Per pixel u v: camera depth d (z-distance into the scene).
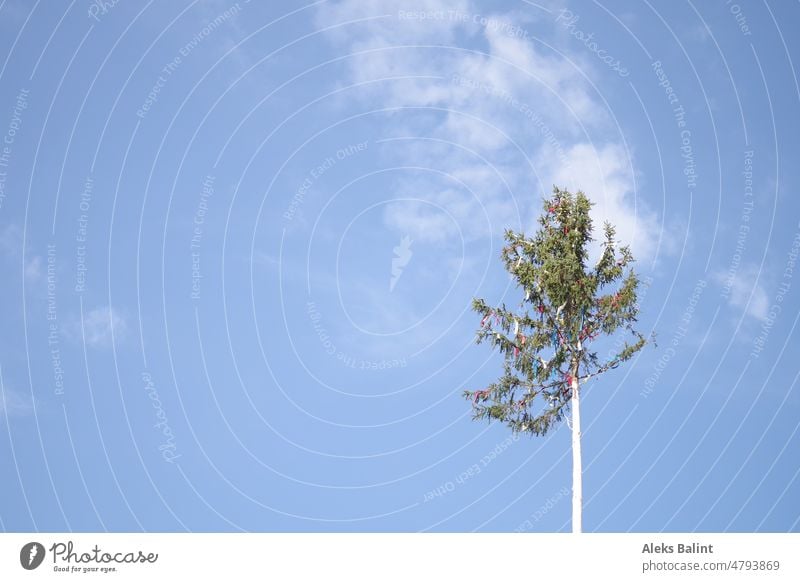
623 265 30.12
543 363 29.52
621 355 29.33
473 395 29.73
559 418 29.34
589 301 29.28
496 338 29.70
